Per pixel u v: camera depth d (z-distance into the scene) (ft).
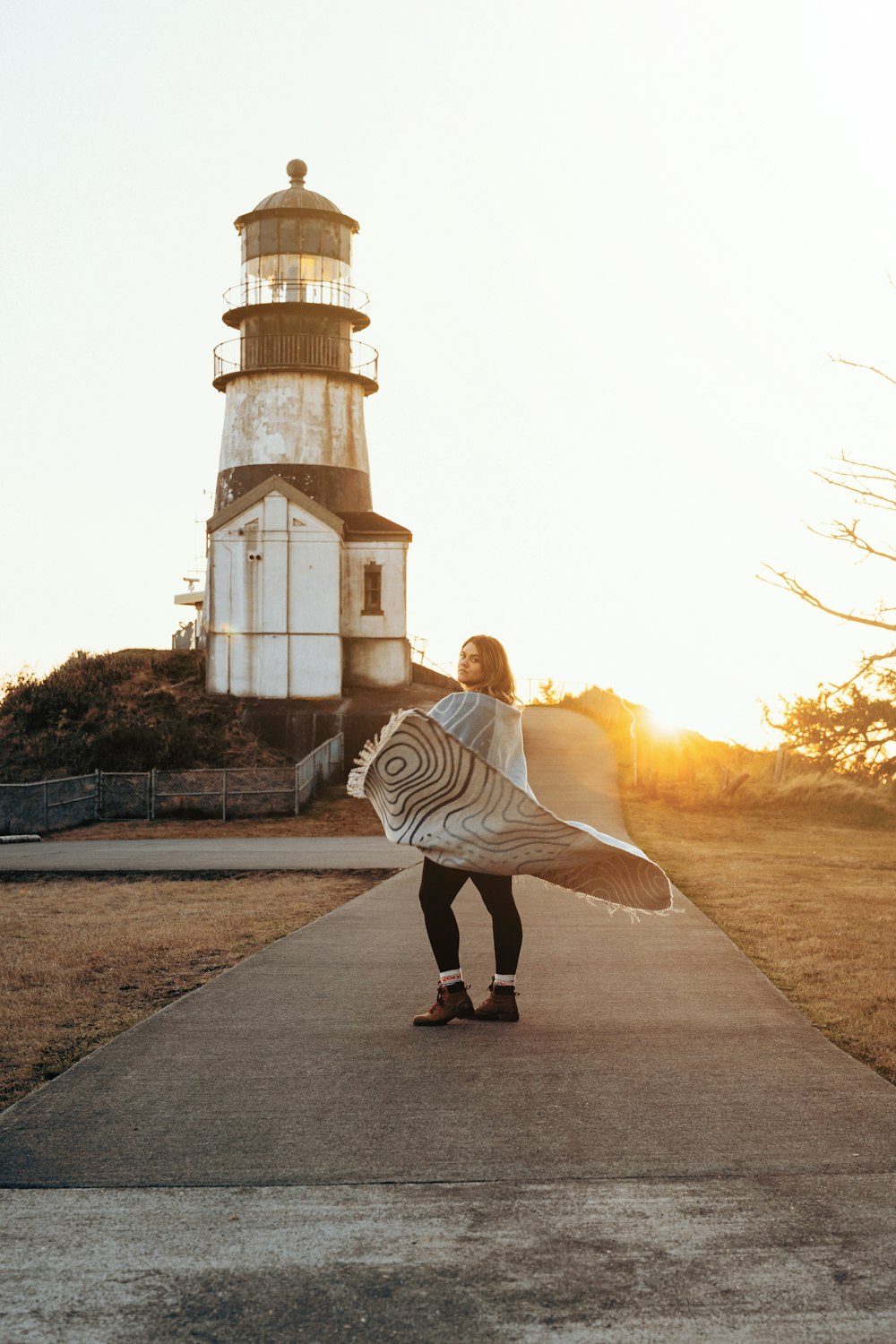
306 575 128.26
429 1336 10.64
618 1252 12.23
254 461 143.13
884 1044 20.51
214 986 25.81
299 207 144.05
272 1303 11.25
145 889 50.60
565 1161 14.74
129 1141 15.65
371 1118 16.47
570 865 20.99
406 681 135.95
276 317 143.74
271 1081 18.35
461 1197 13.66
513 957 22.09
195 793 99.55
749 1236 12.57
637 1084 17.99
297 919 39.01
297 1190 13.92
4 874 57.47
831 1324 10.78
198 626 177.37
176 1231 12.82
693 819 94.07
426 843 20.94
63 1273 11.87
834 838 87.61
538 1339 10.59
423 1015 21.94
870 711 52.75
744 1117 16.39
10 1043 21.95
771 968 27.94
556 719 165.68
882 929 33.81
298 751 120.98
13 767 111.04
